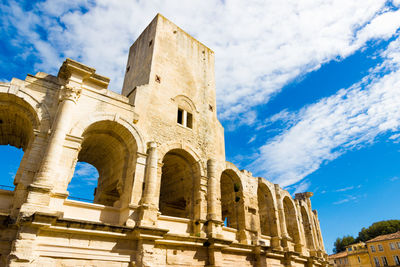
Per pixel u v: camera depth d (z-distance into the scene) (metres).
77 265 17.22
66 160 19.08
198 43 36.09
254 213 31.91
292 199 40.97
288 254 32.19
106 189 26.75
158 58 29.81
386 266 79.56
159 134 25.67
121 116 23.20
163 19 33.19
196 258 22.92
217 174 29.19
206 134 30.44
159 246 21.12
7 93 19.42
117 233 19.05
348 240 117.62
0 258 15.94
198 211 25.58
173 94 29.14
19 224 16.02
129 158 23.56
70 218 17.48
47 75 21.56
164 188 31.39
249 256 28.19
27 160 18.42
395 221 101.00
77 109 21.12
